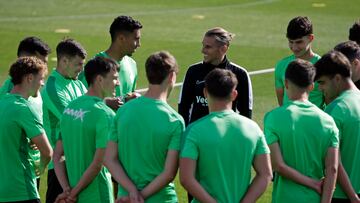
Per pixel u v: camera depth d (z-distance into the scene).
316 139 20.52
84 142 21.64
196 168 19.86
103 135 21.34
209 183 19.75
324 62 21.42
